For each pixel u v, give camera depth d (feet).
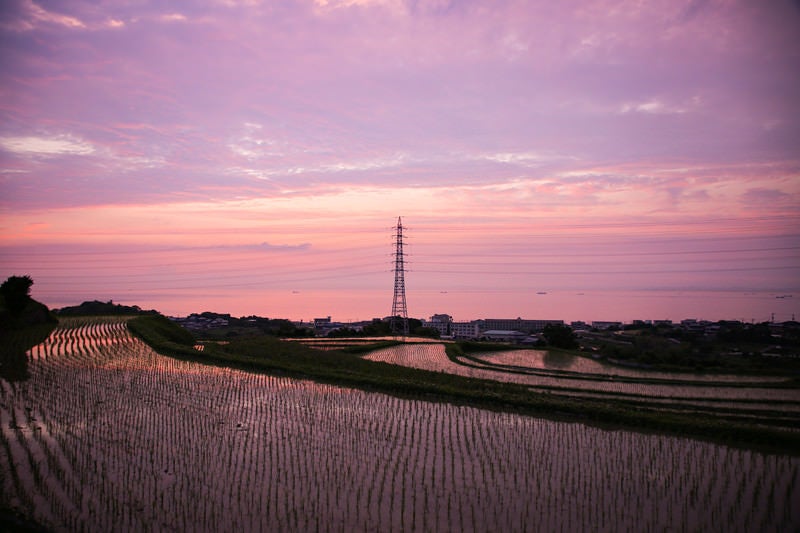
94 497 45.96
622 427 70.13
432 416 74.28
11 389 83.87
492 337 359.25
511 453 59.06
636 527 42.19
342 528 41.16
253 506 44.80
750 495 48.60
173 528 40.91
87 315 209.36
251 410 75.56
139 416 70.69
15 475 50.16
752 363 172.45
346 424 69.26
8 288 155.94
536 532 41.19
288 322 389.80
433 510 44.52
